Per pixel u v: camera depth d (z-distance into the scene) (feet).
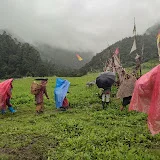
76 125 39.40
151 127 25.45
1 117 51.26
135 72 57.06
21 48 393.09
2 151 30.78
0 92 52.11
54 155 28.30
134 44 53.42
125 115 45.29
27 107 59.98
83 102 58.54
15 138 34.86
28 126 41.01
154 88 25.57
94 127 37.83
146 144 30.63
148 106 27.32
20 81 131.34
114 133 34.22
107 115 45.19
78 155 27.55
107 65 77.41
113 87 67.97
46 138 34.06
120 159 25.99
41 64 368.07
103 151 28.48
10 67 351.05
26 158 28.32
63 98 52.47
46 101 64.18
